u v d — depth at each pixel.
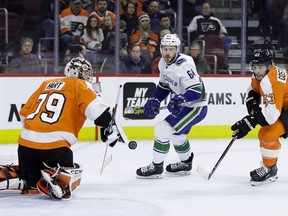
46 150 7.79
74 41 14.75
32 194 8.09
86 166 10.43
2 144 12.96
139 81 13.67
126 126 13.62
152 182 9.12
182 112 9.31
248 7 15.90
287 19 15.95
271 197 8.20
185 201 7.91
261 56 8.59
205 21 15.47
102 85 13.48
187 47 15.34
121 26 14.98
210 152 12.09
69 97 7.92
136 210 7.37
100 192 8.37
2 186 7.97
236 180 9.32
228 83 14.16
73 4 14.70
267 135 8.80
